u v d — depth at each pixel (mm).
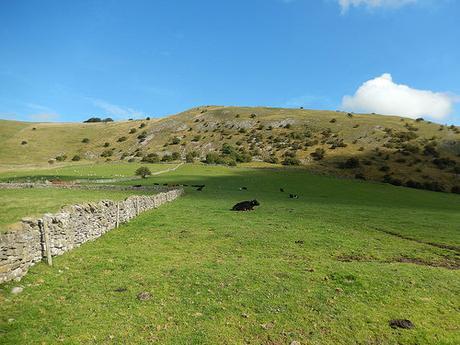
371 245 23719
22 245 14555
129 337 10617
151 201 36156
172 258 18547
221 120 197125
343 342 10961
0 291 12648
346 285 15352
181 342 10508
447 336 11406
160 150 161375
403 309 13250
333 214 37375
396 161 123750
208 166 109312
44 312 11734
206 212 35250
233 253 20219
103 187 56344
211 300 13289
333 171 112938
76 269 16172
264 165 120188
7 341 9945
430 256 21766
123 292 13648
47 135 191250
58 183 61812
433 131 160375
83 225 20844
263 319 12039
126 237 23359
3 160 145625
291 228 28016
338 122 178625
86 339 10375
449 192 91438
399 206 52812
